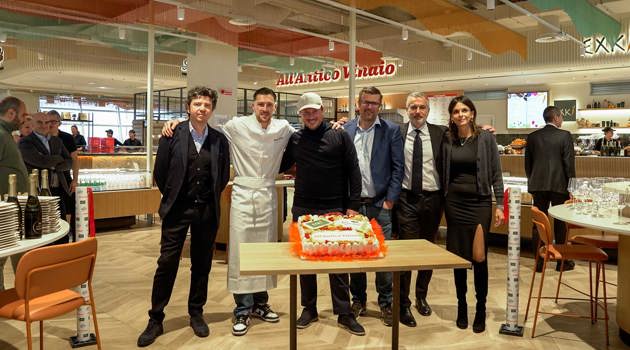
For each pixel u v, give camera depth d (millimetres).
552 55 10203
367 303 4359
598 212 3605
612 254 6055
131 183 7746
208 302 4387
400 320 3834
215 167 3551
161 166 3494
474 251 3607
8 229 2506
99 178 7434
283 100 14969
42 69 11992
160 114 13055
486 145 3645
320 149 3482
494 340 3533
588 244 3973
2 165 3670
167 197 3477
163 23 7148
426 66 11969
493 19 8555
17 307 2604
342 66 11305
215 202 3559
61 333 3633
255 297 3943
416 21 8156
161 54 11336
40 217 2836
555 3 6395
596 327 3828
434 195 3830
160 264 3504
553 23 8328
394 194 3703
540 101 12742
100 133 18562
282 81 14625
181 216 3502
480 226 3586
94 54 10562
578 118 12359
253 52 9914
